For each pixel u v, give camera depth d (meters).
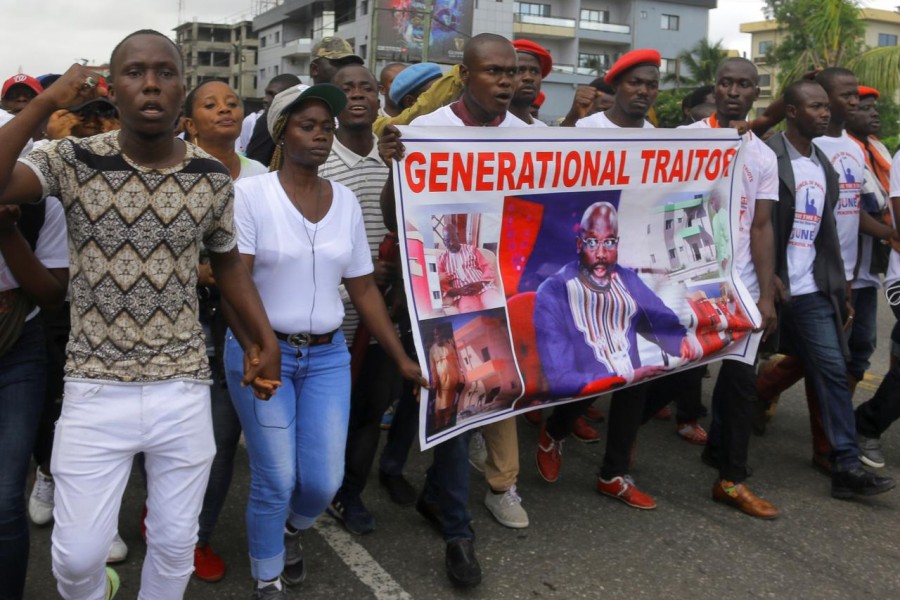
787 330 4.57
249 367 2.71
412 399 4.04
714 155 4.29
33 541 3.65
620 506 4.25
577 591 3.40
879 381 6.99
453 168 3.47
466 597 3.32
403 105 5.20
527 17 54.28
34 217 2.80
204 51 80.75
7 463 2.72
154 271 2.36
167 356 2.42
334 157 3.80
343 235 3.06
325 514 4.02
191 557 2.63
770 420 5.73
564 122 6.42
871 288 5.17
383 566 3.54
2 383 2.79
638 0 56.62
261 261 2.94
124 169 2.31
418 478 4.54
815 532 4.03
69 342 2.43
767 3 32.66
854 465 4.36
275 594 3.08
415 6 37.28
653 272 4.17
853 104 4.96
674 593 3.41
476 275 3.59
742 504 4.20
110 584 2.91
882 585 3.55
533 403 3.74
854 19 18.53
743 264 4.45
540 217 3.78
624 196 4.04
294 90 2.95
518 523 3.93
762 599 3.40
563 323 3.85
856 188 4.91
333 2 59.78
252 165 3.79
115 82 2.29
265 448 2.95
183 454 2.49
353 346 3.67
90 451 2.38
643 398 4.19
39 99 2.21
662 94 47.81
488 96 3.57
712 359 4.27
